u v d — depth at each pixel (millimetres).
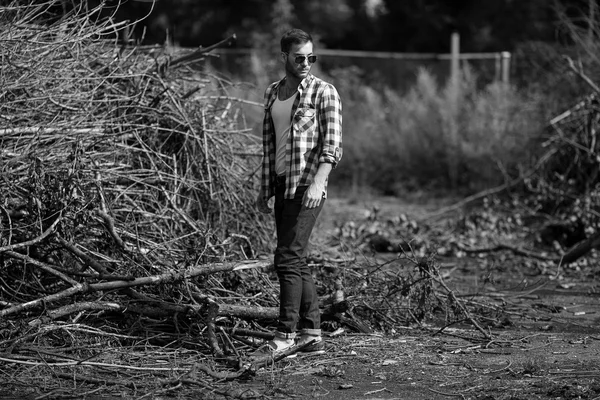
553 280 10258
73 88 8344
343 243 10250
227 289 7652
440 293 8680
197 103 9273
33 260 6672
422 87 19844
